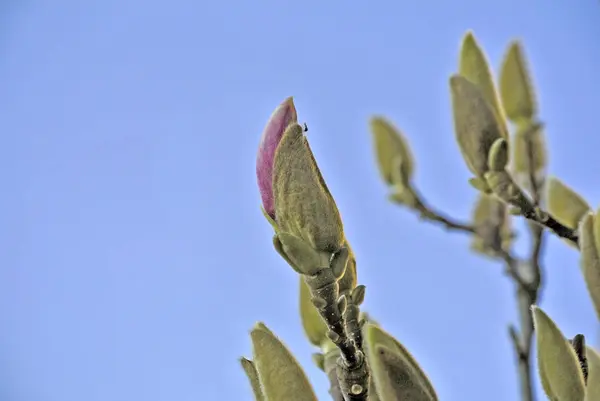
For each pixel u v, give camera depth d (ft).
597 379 1.91
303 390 1.90
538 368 1.94
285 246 1.91
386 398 1.91
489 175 2.39
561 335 1.94
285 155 1.92
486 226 3.02
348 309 1.96
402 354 1.92
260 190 1.94
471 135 2.40
